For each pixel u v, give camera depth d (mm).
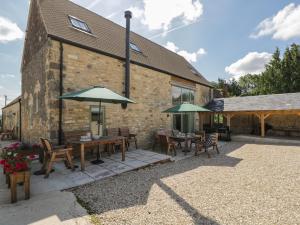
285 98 13414
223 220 2936
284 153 8477
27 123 9703
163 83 11156
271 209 3293
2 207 3215
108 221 2875
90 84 7344
